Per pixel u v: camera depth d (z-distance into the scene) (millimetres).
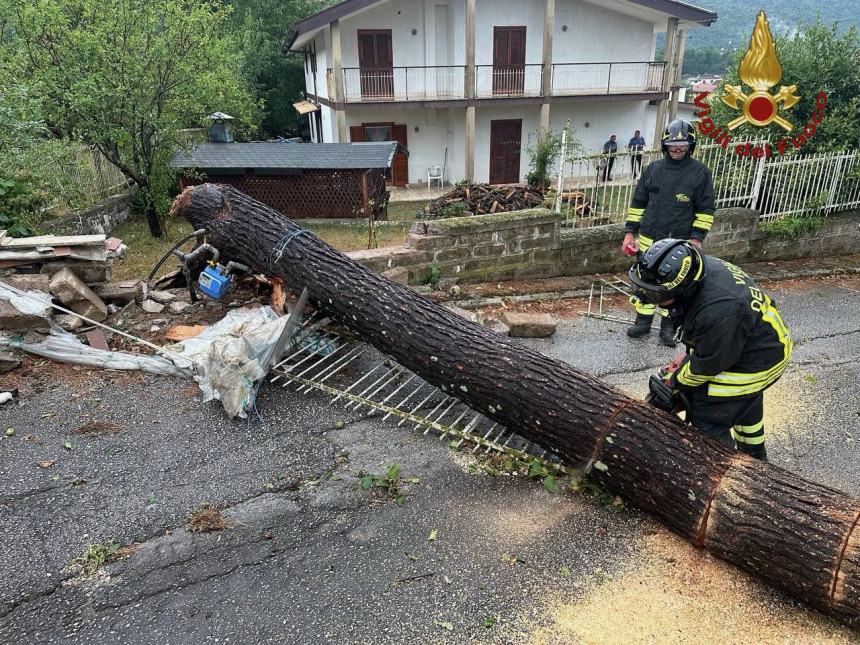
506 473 3324
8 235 5809
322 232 11023
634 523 2975
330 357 4566
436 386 3783
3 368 4059
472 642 2316
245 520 2900
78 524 2824
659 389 3109
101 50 8039
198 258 5066
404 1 17750
